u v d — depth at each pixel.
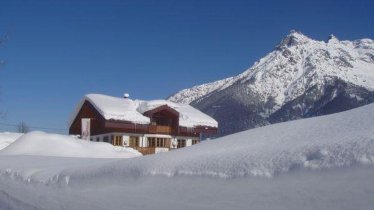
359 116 6.29
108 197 6.91
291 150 5.35
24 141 20.27
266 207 4.82
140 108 38.41
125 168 7.22
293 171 4.94
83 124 24.75
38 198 8.58
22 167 11.44
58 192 8.38
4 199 9.43
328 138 5.59
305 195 4.62
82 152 20.48
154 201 6.04
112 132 36.09
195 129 39.38
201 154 6.64
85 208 7.00
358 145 4.67
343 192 4.35
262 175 5.20
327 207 4.36
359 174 4.36
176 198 5.82
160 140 38.12
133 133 36.94
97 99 37.84
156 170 6.61
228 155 6.08
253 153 5.79
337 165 4.59
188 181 5.96
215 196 5.41
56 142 20.52
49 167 10.52
